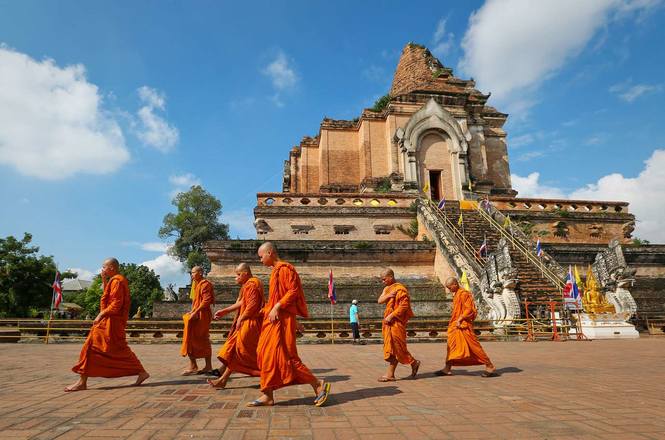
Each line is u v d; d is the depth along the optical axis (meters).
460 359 8.52
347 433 4.62
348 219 30.48
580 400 6.29
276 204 30.39
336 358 11.84
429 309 21.61
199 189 51.47
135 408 5.70
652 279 29.23
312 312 21.28
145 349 14.73
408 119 37.44
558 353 13.01
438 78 42.03
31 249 37.34
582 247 29.33
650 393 6.83
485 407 5.84
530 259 25.28
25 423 4.93
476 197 35.41
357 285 24.67
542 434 4.59
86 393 6.73
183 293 23.58
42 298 37.06
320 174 39.28
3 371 9.26
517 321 18.66
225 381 7.08
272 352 5.84
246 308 7.11
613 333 19.03
